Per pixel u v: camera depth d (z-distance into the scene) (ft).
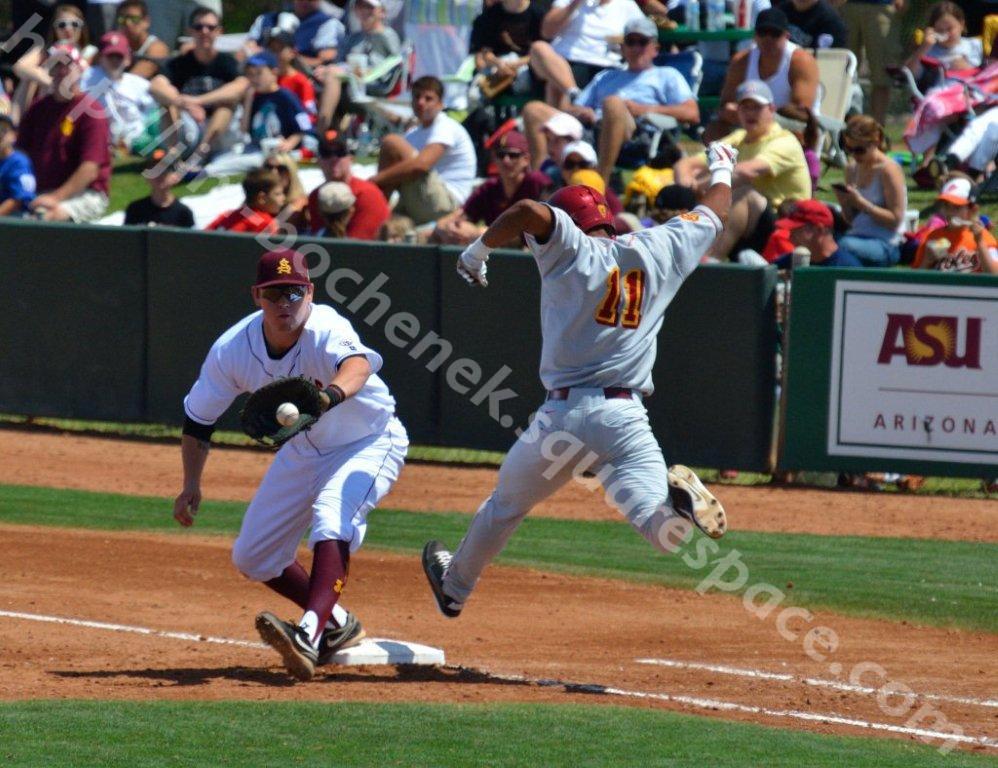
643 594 91.71
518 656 75.82
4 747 54.85
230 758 54.34
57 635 76.33
